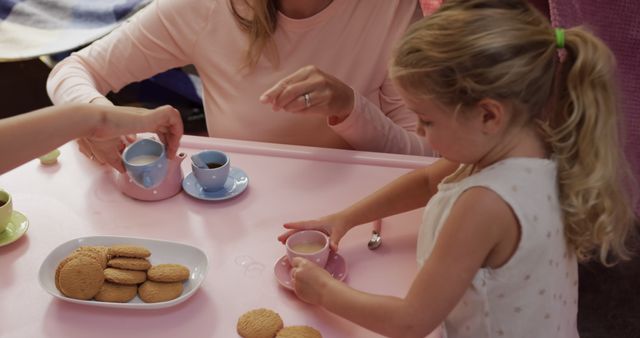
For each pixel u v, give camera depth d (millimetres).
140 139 1221
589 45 833
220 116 1602
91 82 1529
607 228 896
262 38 1479
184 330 925
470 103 820
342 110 1346
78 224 1147
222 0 1515
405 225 1146
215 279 1020
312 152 1344
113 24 2062
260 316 922
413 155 1416
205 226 1146
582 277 2096
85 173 1295
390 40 1515
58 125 1024
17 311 958
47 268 1010
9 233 1103
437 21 839
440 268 843
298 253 1004
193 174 1282
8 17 2076
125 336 916
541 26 847
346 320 942
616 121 877
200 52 1565
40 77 2246
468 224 832
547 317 935
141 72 1631
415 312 851
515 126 861
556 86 874
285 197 1220
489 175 855
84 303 954
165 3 1567
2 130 979
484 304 898
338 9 1479
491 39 794
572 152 877
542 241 864
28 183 1258
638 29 1401
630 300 2010
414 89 852
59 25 2080
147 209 1195
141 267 990
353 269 1044
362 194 1223
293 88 1255
